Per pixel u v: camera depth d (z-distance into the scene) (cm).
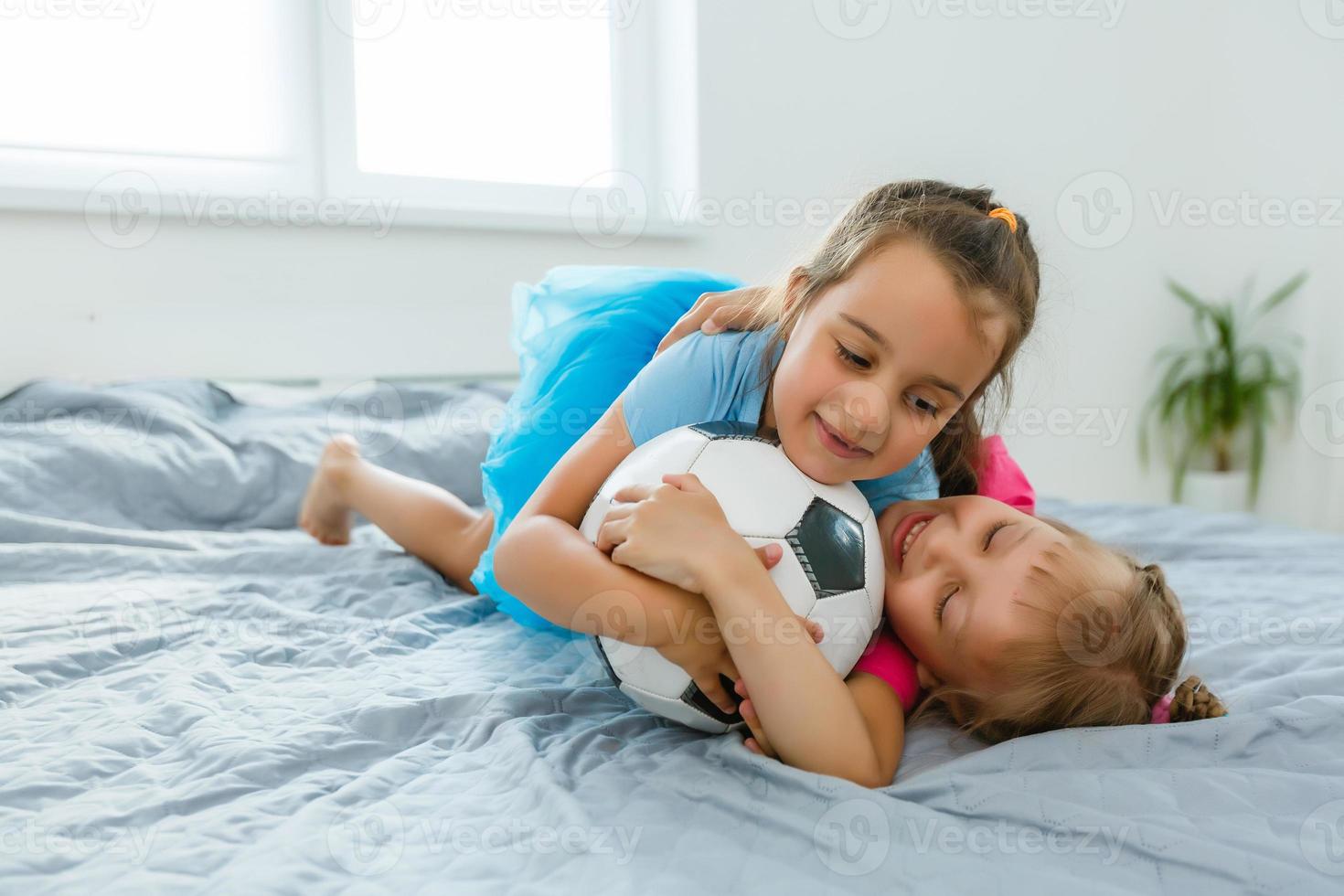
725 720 85
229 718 88
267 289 202
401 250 214
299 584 130
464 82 226
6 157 186
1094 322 308
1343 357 278
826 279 87
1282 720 84
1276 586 138
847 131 266
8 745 80
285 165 210
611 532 80
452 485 185
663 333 127
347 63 213
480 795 73
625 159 248
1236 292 313
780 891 60
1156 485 320
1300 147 290
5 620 110
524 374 139
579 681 102
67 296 186
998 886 61
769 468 84
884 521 99
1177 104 319
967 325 81
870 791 71
